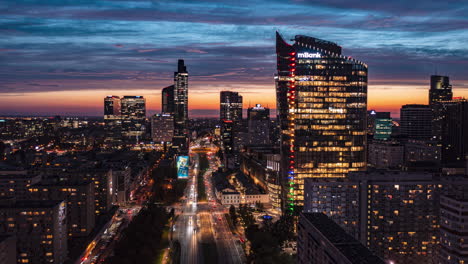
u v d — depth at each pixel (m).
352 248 189.00
